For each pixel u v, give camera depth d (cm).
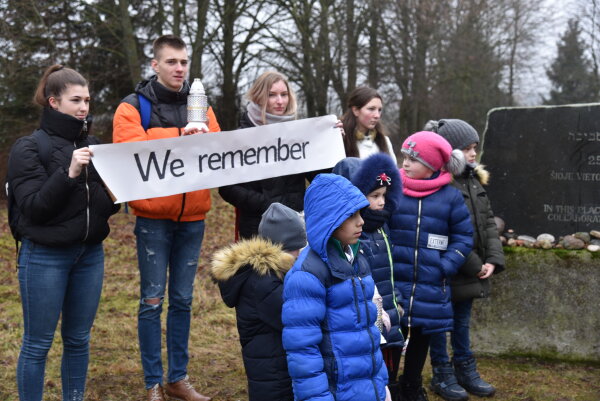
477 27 1828
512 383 399
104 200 302
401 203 343
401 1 1669
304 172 384
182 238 358
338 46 1570
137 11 1559
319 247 235
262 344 250
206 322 539
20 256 291
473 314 456
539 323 444
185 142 342
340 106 1694
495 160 465
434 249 340
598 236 438
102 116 1588
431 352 382
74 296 305
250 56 1630
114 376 404
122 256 842
